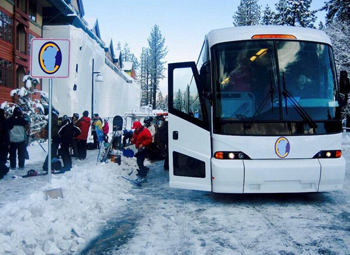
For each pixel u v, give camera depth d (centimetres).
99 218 612
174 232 530
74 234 514
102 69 3784
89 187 753
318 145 636
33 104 2144
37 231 465
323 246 460
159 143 1434
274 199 735
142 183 962
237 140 632
